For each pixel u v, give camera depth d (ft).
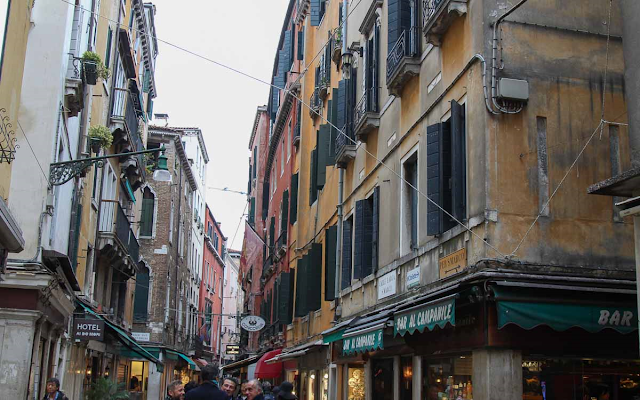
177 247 136.56
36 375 43.19
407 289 41.45
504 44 31.68
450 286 31.07
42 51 44.93
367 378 50.47
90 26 55.88
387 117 49.06
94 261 68.54
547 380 29.48
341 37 66.49
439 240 35.94
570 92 31.89
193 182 157.07
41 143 43.39
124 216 78.74
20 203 42.16
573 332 29.55
